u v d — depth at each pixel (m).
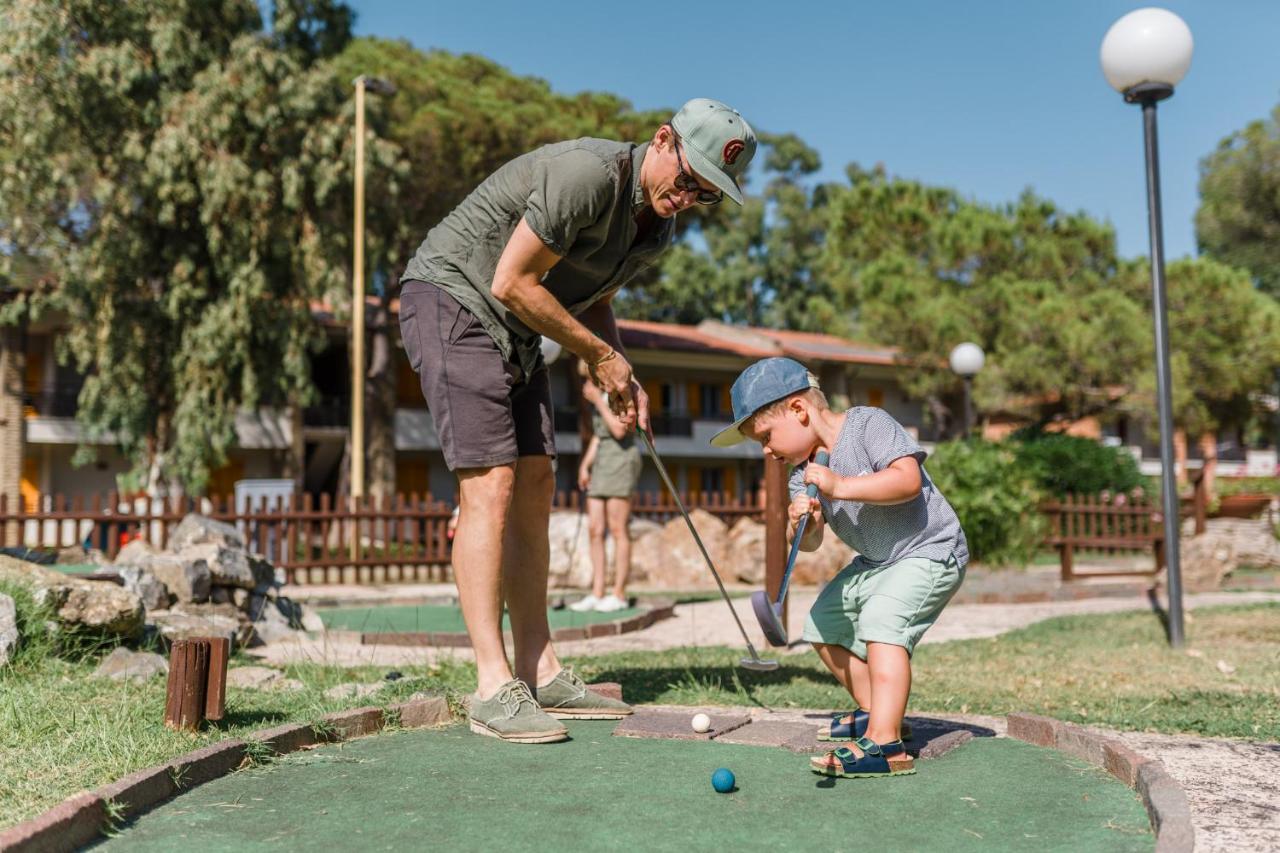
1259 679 5.02
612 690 3.88
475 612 3.41
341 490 24.81
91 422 19.36
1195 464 37.03
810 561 11.90
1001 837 2.28
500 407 3.43
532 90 23.58
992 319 23.09
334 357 27.91
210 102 17.53
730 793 2.64
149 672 4.29
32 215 17.80
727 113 3.22
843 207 26.94
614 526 8.02
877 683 2.90
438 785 2.71
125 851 2.18
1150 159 6.82
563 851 2.18
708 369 32.97
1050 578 11.68
